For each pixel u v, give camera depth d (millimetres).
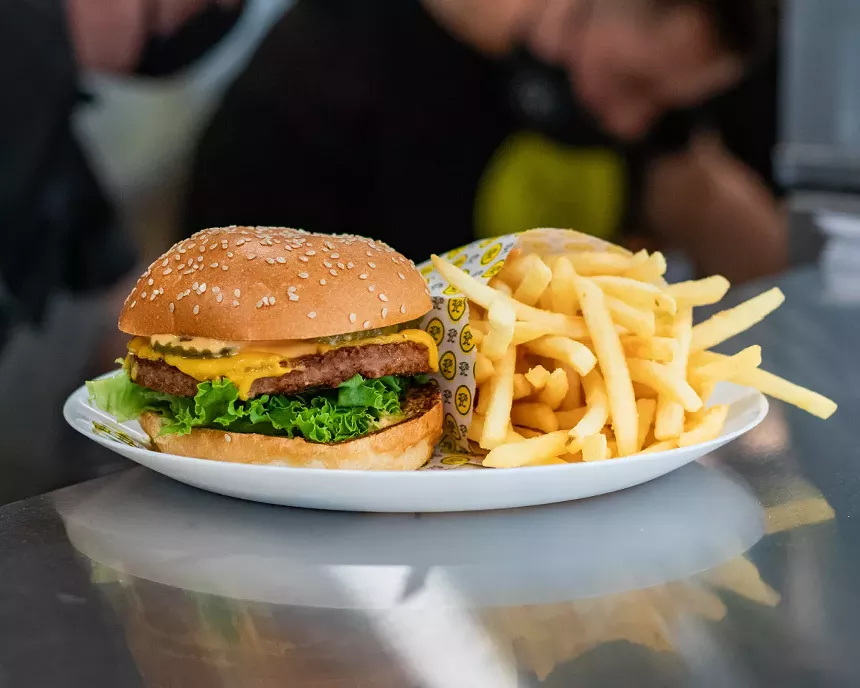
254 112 1278
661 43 1526
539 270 569
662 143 1576
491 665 426
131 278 1207
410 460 543
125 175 1186
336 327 531
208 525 512
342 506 514
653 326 557
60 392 1131
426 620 447
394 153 1396
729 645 434
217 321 528
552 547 492
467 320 567
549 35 1439
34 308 1101
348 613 451
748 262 1683
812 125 1689
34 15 1090
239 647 435
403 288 554
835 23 1648
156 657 430
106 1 1137
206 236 560
